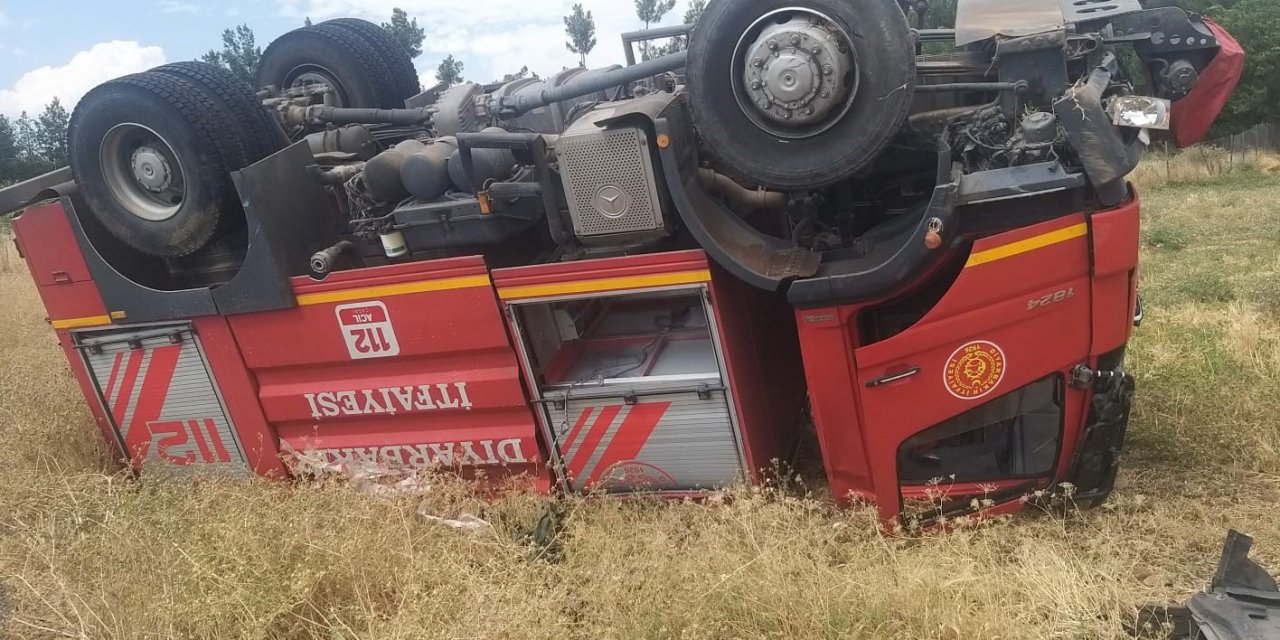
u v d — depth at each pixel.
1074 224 3.63
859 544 3.98
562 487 4.74
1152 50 4.16
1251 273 8.12
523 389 4.59
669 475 4.52
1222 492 4.23
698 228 3.93
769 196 4.46
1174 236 10.60
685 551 4.01
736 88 3.87
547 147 4.39
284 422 5.14
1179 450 4.55
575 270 4.20
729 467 4.39
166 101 4.59
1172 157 20.52
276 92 6.02
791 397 5.12
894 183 4.46
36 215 5.12
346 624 3.68
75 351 5.41
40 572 4.50
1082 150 3.53
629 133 3.99
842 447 4.14
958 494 4.18
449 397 4.69
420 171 4.56
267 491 4.81
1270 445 4.45
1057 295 3.74
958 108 4.15
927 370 3.86
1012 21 3.99
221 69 5.02
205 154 4.63
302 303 4.74
